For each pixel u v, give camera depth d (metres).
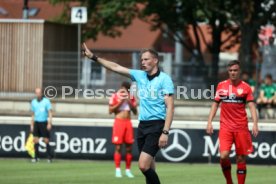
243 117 46.41
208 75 104.06
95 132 69.88
